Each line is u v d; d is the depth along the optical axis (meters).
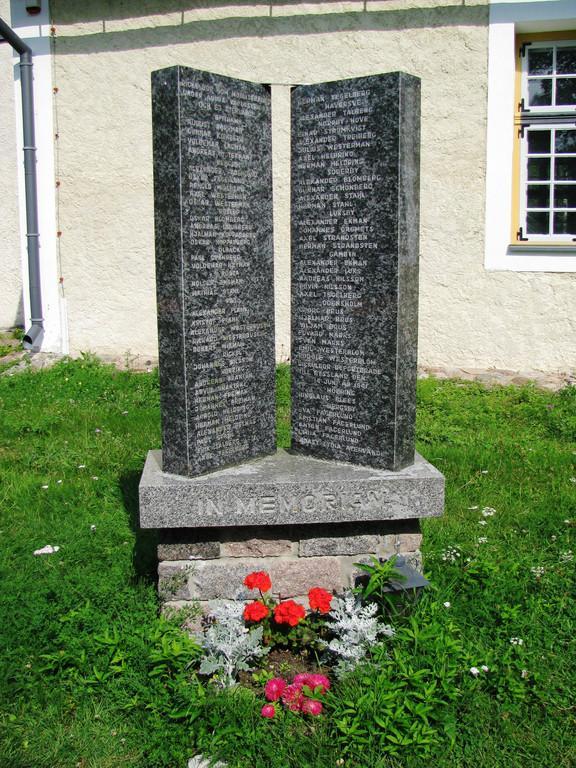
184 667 3.16
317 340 3.96
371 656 3.23
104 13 8.56
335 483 3.59
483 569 3.93
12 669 3.20
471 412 6.79
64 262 8.98
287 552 3.69
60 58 8.70
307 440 4.06
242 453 3.92
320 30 8.31
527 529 4.56
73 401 7.14
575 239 8.39
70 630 3.38
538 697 3.10
